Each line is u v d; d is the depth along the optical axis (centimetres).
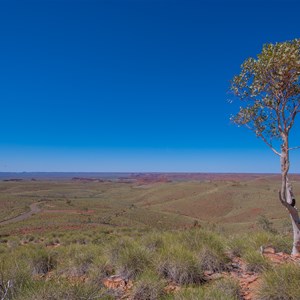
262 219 3738
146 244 1005
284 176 868
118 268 761
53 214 8506
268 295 568
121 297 619
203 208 12388
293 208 888
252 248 920
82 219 7188
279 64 815
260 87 880
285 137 866
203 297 543
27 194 18325
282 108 865
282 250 973
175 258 712
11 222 7075
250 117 941
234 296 584
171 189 17712
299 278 577
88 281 675
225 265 784
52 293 534
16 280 599
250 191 13625
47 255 938
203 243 886
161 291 620
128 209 10762
